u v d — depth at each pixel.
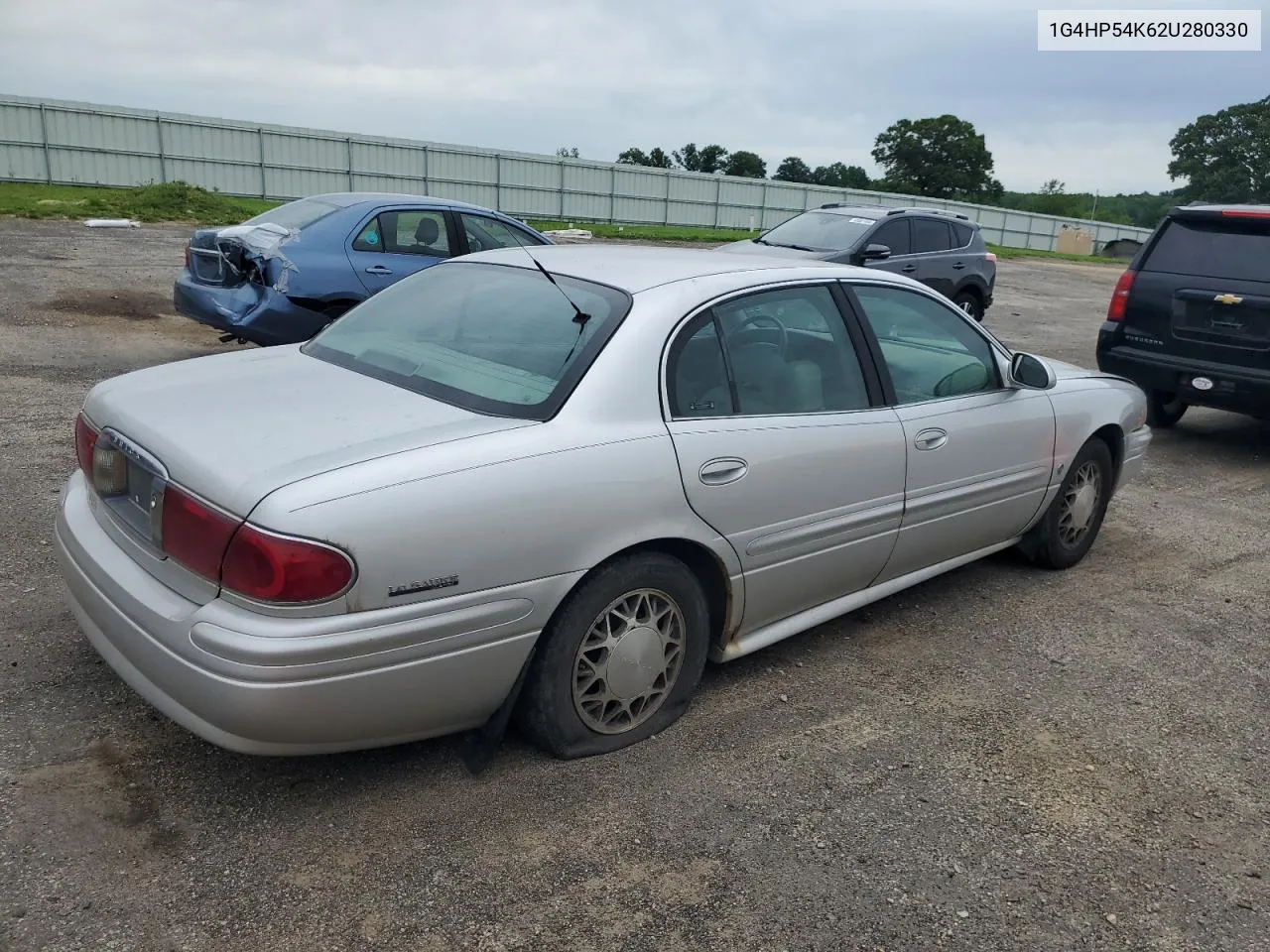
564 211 40.38
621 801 2.99
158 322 10.58
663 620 3.26
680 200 42.62
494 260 3.92
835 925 2.55
